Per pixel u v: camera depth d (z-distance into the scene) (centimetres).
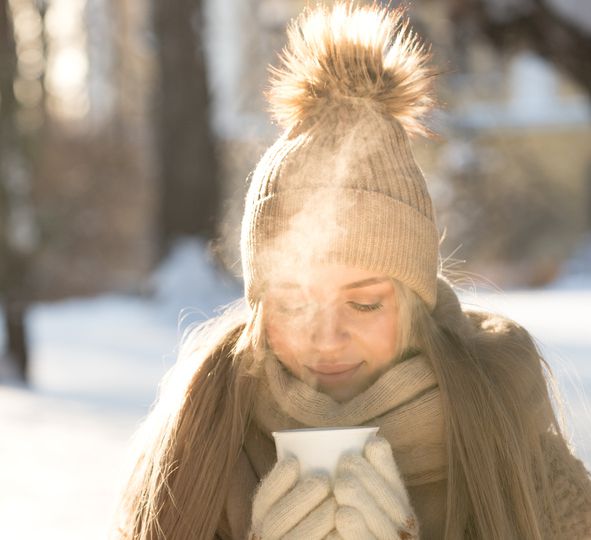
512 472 286
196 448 295
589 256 2878
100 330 1856
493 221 2903
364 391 293
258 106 2336
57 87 3212
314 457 262
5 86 1402
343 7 314
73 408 984
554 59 1549
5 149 1413
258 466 299
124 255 3438
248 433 306
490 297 404
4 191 1409
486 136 2727
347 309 291
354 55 307
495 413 288
